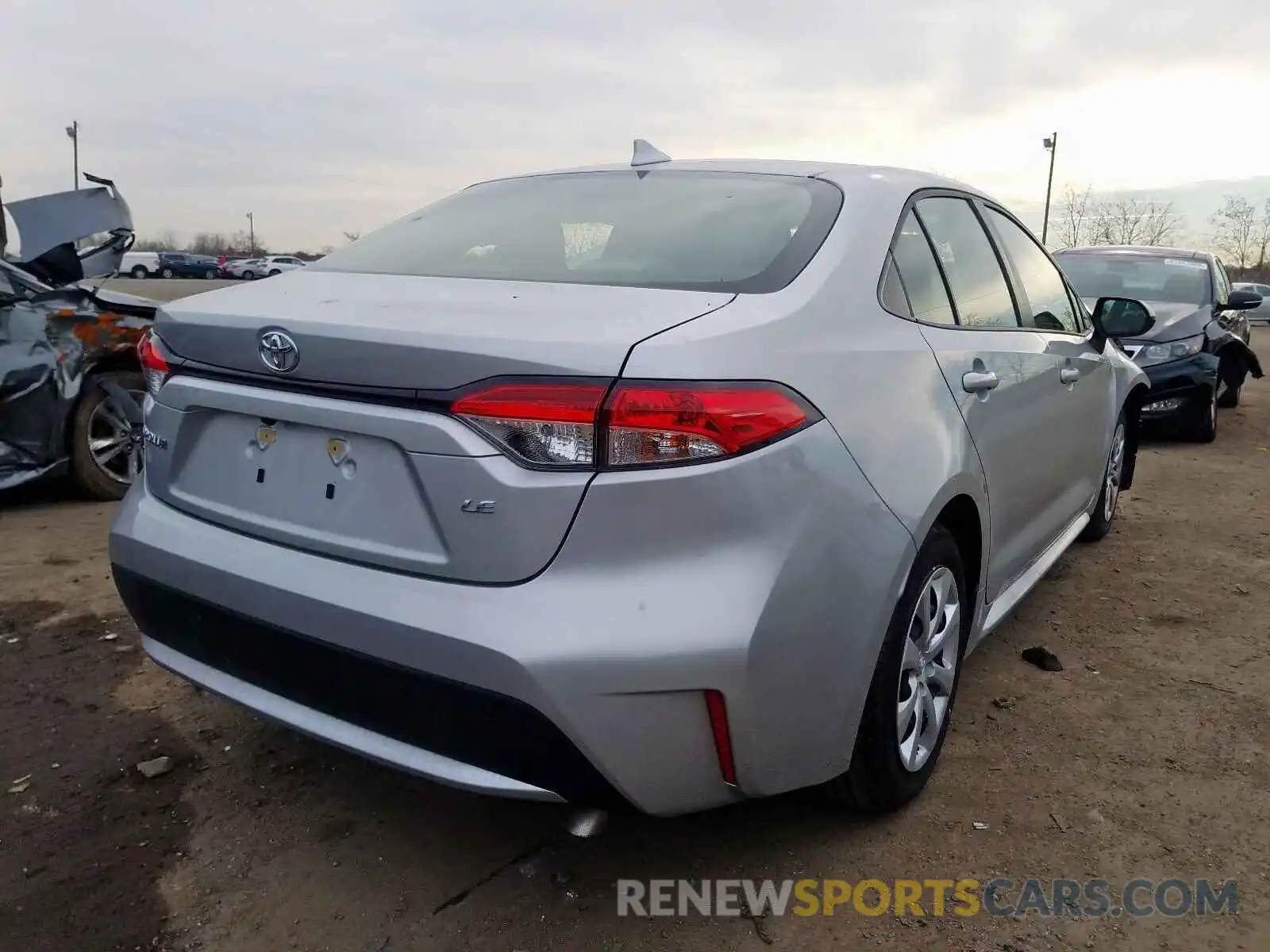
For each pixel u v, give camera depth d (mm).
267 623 2121
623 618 1825
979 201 3342
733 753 1949
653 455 1825
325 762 2834
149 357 2457
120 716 3074
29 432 5176
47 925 2152
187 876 2330
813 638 2012
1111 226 46656
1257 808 2621
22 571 4328
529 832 2521
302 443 2123
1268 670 3498
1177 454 7766
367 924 2178
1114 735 3012
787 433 1960
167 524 2361
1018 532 3248
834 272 2324
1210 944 2121
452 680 1876
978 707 3191
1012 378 2992
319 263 2781
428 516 1932
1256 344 22250
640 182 2861
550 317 1968
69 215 5859
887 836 2492
